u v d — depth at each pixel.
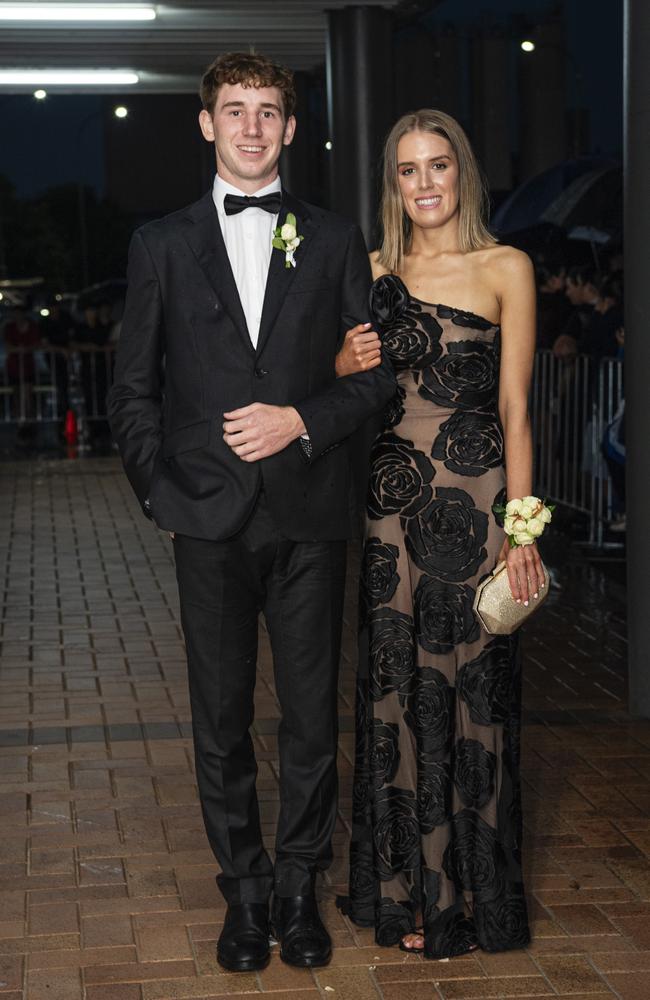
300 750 3.47
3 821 4.43
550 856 4.14
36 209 35.31
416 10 11.54
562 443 10.16
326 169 18.00
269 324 3.29
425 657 3.48
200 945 3.58
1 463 13.70
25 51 12.63
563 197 12.12
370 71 11.39
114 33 11.80
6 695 5.88
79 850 4.19
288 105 3.32
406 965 3.47
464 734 3.50
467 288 3.47
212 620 3.37
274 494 3.28
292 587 3.38
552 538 9.52
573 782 4.77
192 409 3.31
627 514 5.42
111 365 16.08
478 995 3.31
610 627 7.08
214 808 3.47
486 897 3.50
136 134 35.66
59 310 16.75
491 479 3.49
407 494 3.50
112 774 4.86
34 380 16.56
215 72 3.26
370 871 3.64
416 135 3.46
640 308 5.16
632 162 5.13
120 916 3.75
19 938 3.62
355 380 3.34
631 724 5.43
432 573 3.48
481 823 3.50
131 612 7.45
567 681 6.08
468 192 3.50
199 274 3.28
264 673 6.14
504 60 22.56
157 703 5.75
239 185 3.32
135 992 3.34
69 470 13.10
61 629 7.07
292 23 11.70
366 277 3.43
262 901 3.51
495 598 3.36
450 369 3.46
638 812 4.49
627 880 3.97
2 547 9.33
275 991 3.34
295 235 3.27
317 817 3.49
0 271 34.69
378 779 3.54
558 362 10.25
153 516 3.33
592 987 3.35
